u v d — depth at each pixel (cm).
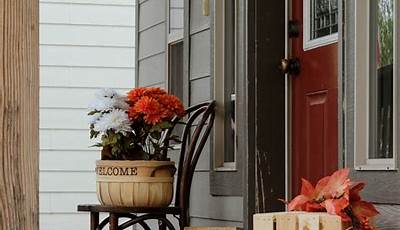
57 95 916
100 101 538
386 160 389
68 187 912
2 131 167
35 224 169
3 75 168
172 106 542
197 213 599
